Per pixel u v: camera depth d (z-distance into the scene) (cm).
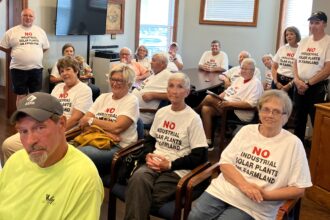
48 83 564
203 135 235
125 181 237
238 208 195
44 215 134
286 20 689
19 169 143
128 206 219
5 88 583
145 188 218
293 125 387
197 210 203
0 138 441
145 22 745
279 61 459
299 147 192
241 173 203
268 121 195
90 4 594
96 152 252
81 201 132
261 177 195
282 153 193
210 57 657
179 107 241
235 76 531
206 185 229
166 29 782
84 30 594
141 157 245
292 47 445
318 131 303
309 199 317
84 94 303
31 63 481
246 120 409
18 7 527
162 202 217
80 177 133
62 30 559
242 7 730
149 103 355
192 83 475
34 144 131
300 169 189
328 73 353
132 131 273
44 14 550
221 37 761
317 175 308
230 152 209
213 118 441
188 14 788
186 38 799
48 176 137
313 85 363
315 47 358
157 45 776
